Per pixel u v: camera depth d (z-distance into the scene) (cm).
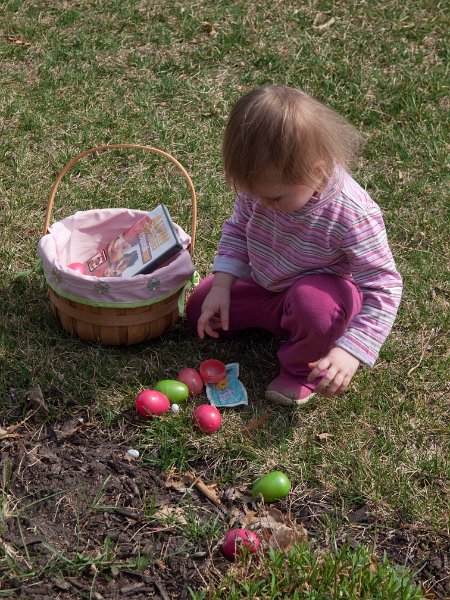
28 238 205
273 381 170
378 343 155
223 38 287
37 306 187
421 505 149
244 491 151
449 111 262
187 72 275
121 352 176
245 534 138
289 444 160
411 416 168
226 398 168
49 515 143
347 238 156
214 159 239
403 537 145
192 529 142
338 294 163
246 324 180
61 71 269
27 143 238
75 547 138
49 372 169
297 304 162
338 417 166
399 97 264
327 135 144
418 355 182
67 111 252
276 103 142
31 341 176
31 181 223
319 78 273
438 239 215
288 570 134
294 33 293
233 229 175
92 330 174
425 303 196
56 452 154
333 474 155
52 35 284
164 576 135
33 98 256
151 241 175
